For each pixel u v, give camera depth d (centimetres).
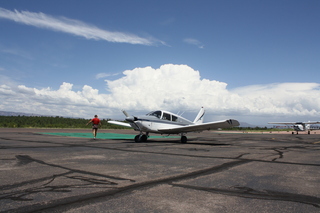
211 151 943
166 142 1422
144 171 509
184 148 1048
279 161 702
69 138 1500
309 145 1420
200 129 1420
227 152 916
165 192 354
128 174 475
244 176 478
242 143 1477
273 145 1351
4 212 266
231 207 296
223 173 505
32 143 1084
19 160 615
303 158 782
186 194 346
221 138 2102
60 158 664
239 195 347
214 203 310
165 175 473
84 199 316
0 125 3173
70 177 439
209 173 502
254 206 301
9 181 401
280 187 396
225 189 378
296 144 1497
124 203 303
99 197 326
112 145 1101
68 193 341
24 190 352
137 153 817
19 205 289
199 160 687
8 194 332
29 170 493
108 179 430
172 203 307
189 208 290
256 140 1869
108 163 600
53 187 371
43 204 294
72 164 574
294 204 311
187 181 427
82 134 2047
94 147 988
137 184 398
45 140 1277
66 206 289
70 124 4306
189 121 1612
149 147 1049
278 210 288
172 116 1498
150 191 358
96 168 529
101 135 1997
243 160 705
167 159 692
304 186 405
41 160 623
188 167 569
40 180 412
